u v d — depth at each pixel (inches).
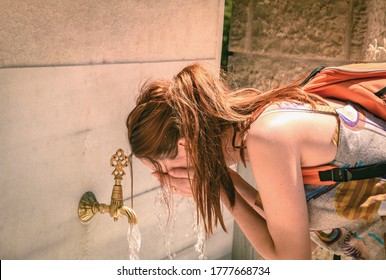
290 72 130.3
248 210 82.8
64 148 90.1
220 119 74.6
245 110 75.8
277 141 71.5
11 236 83.5
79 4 89.7
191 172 78.9
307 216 73.5
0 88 79.2
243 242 134.0
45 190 87.9
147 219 110.3
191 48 114.8
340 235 81.2
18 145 82.7
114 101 98.3
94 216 97.9
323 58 127.8
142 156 77.7
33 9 82.7
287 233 73.6
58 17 86.6
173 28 109.2
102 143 97.2
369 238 78.5
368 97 77.1
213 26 120.0
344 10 125.3
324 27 126.9
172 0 107.9
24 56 82.4
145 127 75.7
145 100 76.5
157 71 106.7
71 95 90.0
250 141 72.4
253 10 132.0
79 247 96.2
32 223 86.6
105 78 95.9
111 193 100.8
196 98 75.0
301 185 72.7
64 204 91.6
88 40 92.0
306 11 127.7
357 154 74.5
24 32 81.9
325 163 74.2
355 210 75.0
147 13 102.7
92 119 94.5
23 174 84.0
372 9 122.0
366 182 75.0
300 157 72.9
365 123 75.6
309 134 72.8
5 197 81.7
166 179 80.3
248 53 133.8
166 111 74.8
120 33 97.8
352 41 125.8
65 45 88.4
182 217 118.4
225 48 136.7
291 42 129.6
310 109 74.0
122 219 104.4
